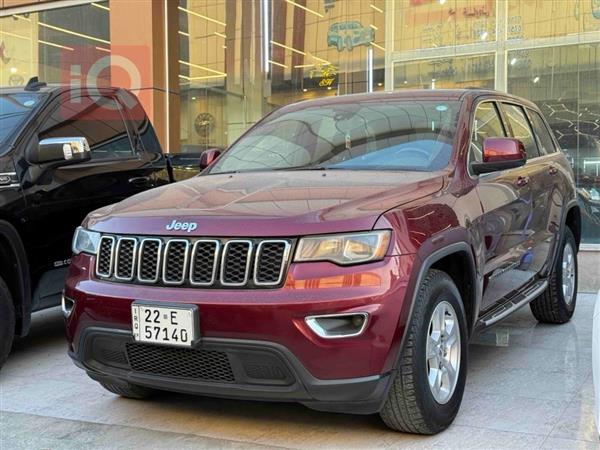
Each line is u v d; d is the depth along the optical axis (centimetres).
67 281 363
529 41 883
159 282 323
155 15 959
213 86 1054
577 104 842
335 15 1035
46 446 344
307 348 292
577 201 581
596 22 835
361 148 420
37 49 1077
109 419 379
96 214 372
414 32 980
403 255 305
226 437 347
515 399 389
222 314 300
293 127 465
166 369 324
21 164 479
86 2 1025
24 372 473
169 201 358
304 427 355
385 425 346
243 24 1070
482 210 388
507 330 554
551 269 522
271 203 329
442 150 400
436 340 335
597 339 278
